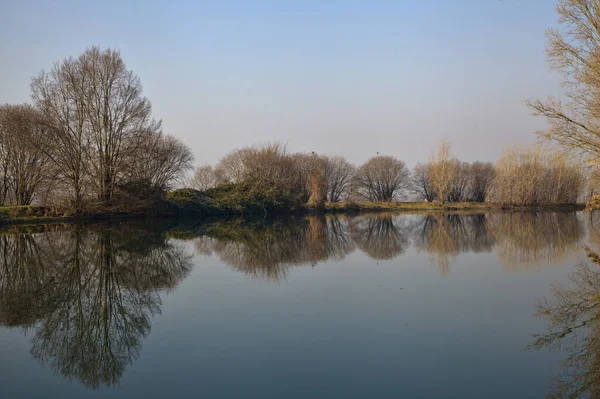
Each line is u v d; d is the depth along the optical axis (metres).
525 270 13.57
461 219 39.84
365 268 14.11
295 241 21.86
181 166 43.34
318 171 54.50
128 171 31.45
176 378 5.89
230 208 42.09
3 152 31.52
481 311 8.98
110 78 30.84
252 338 7.42
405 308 9.23
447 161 64.25
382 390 5.51
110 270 13.68
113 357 6.72
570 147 15.69
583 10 15.02
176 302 9.86
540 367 6.22
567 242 20.44
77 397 5.41
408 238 23.45
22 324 8.48
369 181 80.56
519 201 56.12
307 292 10.71
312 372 6.04
